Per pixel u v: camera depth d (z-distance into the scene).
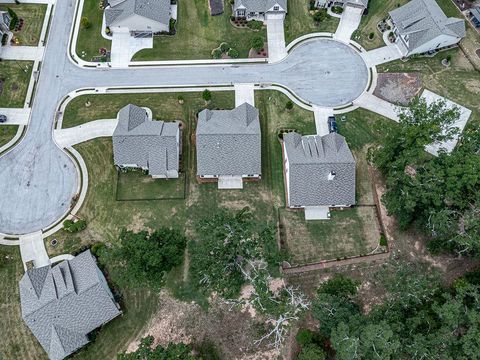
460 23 73.25
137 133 61.97
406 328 48.88
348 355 43.31
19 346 53.41
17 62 73.56
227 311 55.56
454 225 54.06
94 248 57.78
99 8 79.19
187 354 48.78
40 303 51.47
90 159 65.38
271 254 52.22
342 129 68.56
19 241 59.44
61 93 71.06
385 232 60.75
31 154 65.69
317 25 78.19
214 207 62.06
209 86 72.12
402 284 52.34
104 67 73.56
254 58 74.88
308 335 51.81
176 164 61.84
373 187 63.75
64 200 62.41
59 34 76.50
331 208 62.31
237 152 61.66
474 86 73.00
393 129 61.62
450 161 53.28
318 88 72.31
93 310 52.28
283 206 62.38
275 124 68.81
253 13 76.75
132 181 63.62
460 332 51.00
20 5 79.12
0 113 69.06
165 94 71.31
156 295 56.19
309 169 59.50
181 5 79.38
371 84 73.00
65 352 50.53
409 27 74.00
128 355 47.09
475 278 54.78
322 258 59.09
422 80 73.31
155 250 49.31
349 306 51.28
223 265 50.62
